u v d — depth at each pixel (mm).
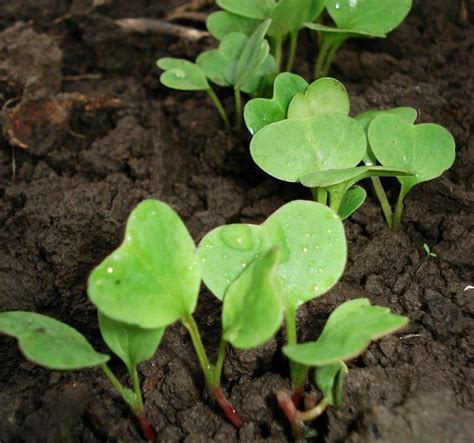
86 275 163
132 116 202
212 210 181
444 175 176
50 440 130
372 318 115
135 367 127
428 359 137
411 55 219
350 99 188
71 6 235
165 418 137
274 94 162
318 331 146
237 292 120
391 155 154
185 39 223
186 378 139
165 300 118
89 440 133
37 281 162
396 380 131
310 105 158
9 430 134
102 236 166
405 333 145
